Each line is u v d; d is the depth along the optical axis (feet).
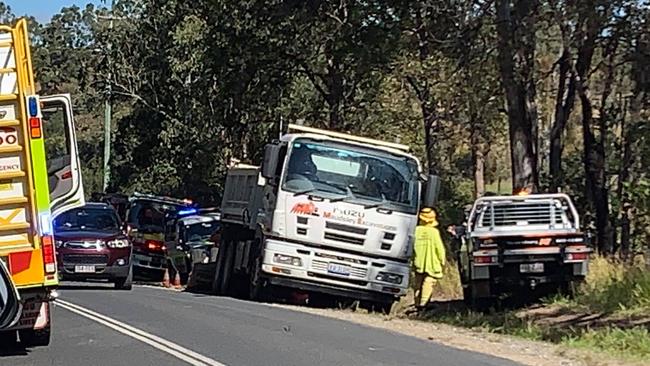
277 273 65.82
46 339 43.14
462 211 107.65
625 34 61.52
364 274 66.23
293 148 66.28
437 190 68.64
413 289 75.46
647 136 81.51
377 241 66.23
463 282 69.46
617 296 62.64
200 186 168.86
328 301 71.97
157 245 112.57
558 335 53.31
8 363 39.22
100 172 250.57
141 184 184.03
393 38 95.76
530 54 80.07
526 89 91.09
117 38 173.88
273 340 45.80
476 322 61.72
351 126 124.88
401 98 127.75
